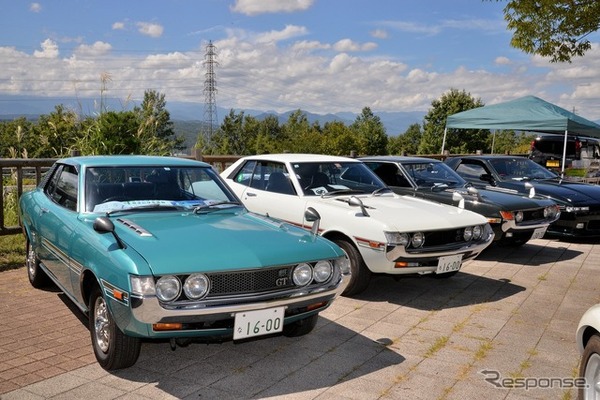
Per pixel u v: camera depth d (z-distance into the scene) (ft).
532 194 27.55
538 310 17.85
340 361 13.38
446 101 159.63
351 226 18.54
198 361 13.28
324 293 12.60
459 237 19.15
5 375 12.15
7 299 17.72
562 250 28.53
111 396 11.26
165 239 12.10
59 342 14.17
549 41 29.45
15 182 33.01
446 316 17.11
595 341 9.97
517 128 48.14
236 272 11.46
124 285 10.86
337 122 325.21
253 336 11.68
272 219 15.11
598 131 49.16
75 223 13.92
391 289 20.31
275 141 338.34
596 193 31.30
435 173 28.50
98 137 33.27
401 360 13.50
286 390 11.71
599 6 26.32
